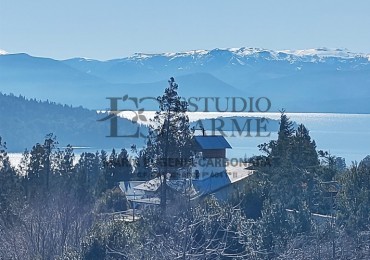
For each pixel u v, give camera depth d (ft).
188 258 89.04
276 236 113.09
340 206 139.03
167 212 120.16
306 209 121.49
